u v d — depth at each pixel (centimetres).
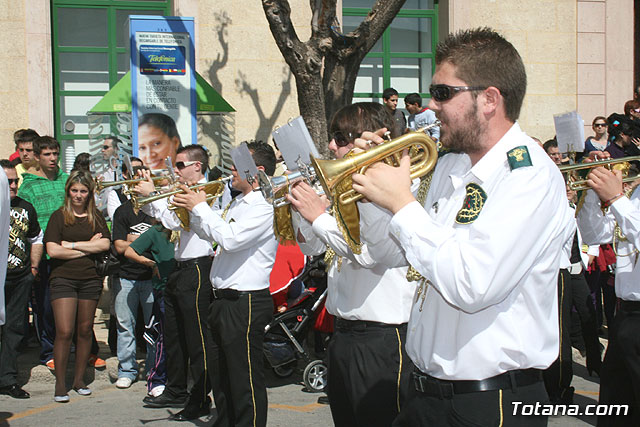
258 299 445
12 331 604
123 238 630
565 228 217
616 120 619
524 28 1055
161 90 751
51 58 971
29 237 618
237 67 991
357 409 331
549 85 1062
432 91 223
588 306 635
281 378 658
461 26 1044
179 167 524
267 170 477
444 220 233
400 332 326
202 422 535
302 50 701
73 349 708
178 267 540
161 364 598
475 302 199
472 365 215
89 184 588
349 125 336
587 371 682
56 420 540
